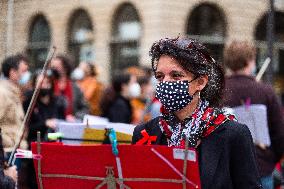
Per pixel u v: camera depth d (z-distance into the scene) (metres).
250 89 7.22
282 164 9.77
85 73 14.24
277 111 7.32
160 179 4.01
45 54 25.61
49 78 10.02
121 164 4.08
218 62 4.59
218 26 23.53
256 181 4.41
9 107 8.36
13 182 5.26
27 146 9.23
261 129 7.05
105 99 11.38
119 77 11.31
